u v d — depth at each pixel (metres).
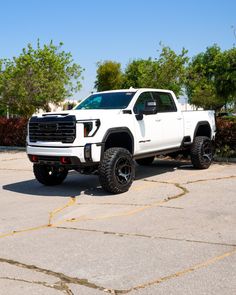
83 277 4.26
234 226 5.86
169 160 13.18
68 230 5.93
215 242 5.19
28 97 20.19
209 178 9.70
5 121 19.41
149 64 21.97
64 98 20.84
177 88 21.97
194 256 4.73
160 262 4.59
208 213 6.59
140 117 8.91
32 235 5.73
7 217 6.75
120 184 8.18
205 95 47.66
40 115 8.27
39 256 4.89
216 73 18.08
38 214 6.89
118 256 4.82
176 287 3.95
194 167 11.05
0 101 20.48
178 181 9.44
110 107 9.14
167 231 5.70
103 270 4.42
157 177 10.08
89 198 7.98
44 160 8.20
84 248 5.13
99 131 7.92
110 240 5.40
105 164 7.97
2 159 15.12
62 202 7.72
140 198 7.82
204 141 10.91
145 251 4.95
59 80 20.58
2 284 4.14
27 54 20.36
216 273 4.24
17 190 9.02
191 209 6.87
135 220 6.32
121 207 7.17
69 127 7.76
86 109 9.31
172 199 7.67
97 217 6.57
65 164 7.88
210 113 11.56
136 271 4.36
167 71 21.33
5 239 5.59
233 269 4.34
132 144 8.68
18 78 19.88
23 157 15.55
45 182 9.26
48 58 20.44
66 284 4.11
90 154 7.76
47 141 8.08
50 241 5.45
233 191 8.22
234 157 12.82
